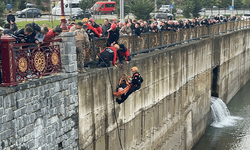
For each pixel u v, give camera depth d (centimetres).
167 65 1614
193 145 2064
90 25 1129
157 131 1558
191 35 2092
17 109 707
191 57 1981
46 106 805
